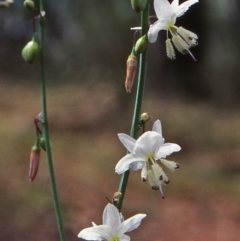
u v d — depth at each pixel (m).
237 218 0.89
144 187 0.98
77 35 1.77
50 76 1.96
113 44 1.63
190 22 1.77
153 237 0.80
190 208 0.92
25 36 2.31
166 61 1.73
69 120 1.41
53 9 1.88
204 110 1.64
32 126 1.38
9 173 0.95
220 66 1.79
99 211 0.85
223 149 1.28
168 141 1.36
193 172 1.10
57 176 0.98
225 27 1.77
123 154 1.21
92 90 1.60
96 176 1.02
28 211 0.78
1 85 2.04
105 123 1.42
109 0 1.63
